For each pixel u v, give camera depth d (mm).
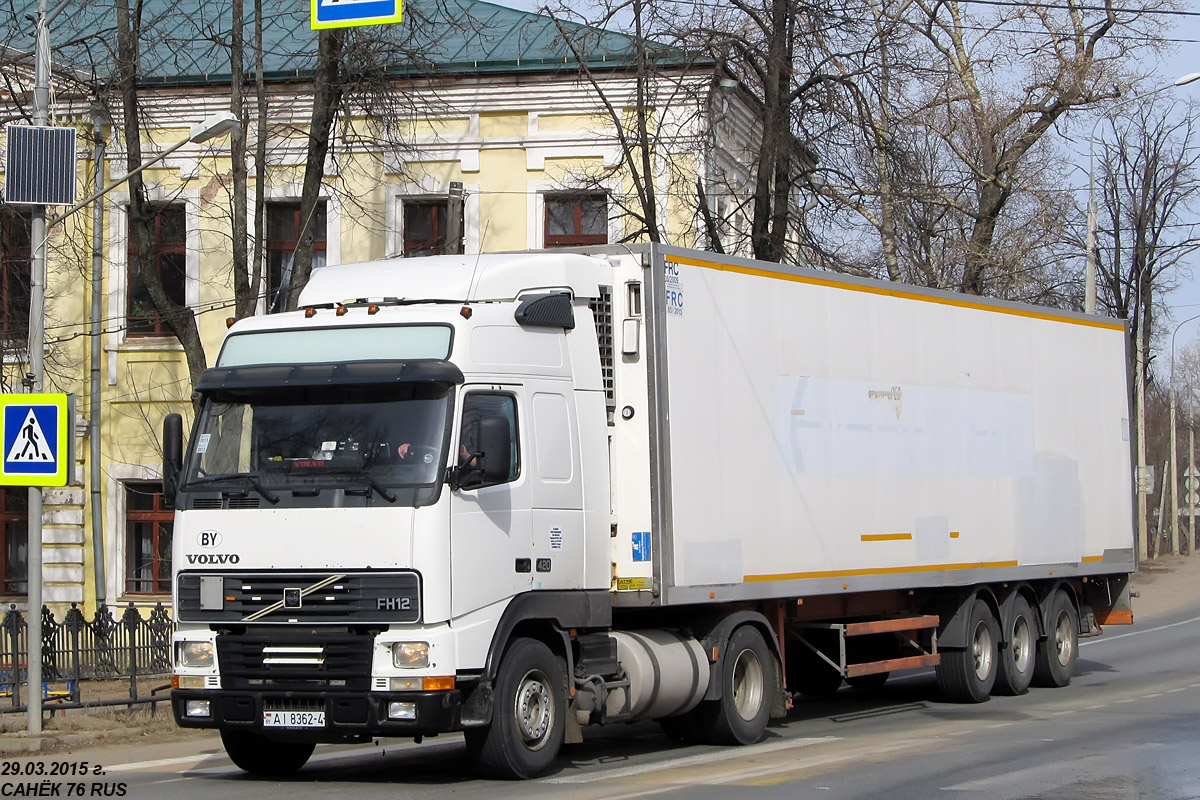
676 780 18141
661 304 20562
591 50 42188
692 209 41281
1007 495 28875
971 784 17656
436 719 16891
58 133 23922
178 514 18125
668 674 20484
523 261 19594
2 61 36719
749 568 21766
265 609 17484
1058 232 63188
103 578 41875
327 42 34844
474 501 17703
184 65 42875
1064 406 31281
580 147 42406
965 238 57656
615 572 20188
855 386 24672
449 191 39594
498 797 16688
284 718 17359
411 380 17516
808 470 23297
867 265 47531
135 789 18094
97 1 44906
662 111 41344
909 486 25844
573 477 19469
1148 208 81812
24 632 28688
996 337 28984
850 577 24078
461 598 17344
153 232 42688
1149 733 23031
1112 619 34125
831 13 39125
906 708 28188
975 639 28453
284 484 17672
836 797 16656
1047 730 23703
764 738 23188
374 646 17078
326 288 19656
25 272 42344
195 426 18438
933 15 54812
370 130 40188
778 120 38906
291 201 42812
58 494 42344
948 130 54250
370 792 17391
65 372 42375
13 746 22078
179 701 17891
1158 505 140375
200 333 42281
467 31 44031
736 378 21922
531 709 18484
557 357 19500
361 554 17188
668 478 20328
